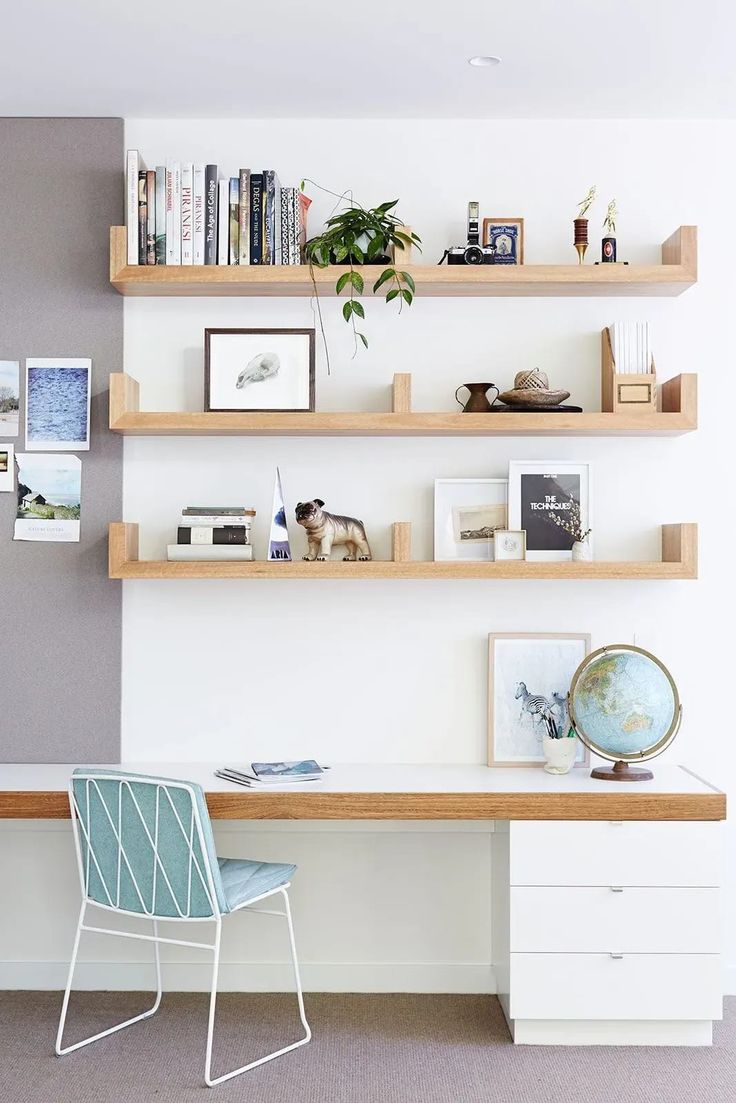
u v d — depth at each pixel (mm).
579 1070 2971
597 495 3559
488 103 3422
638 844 3111
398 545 3338
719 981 3104
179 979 3539
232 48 3020
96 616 3557
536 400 3352
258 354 3439
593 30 2902
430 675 3557
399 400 3338
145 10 2785
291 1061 3020
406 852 3549
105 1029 3232
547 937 3109
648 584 3559
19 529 3553
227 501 3555
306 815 3123
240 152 3559
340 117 3541
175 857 2846
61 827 3537
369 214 3326
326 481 3559
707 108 3465
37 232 3557
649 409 3354
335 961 3549
